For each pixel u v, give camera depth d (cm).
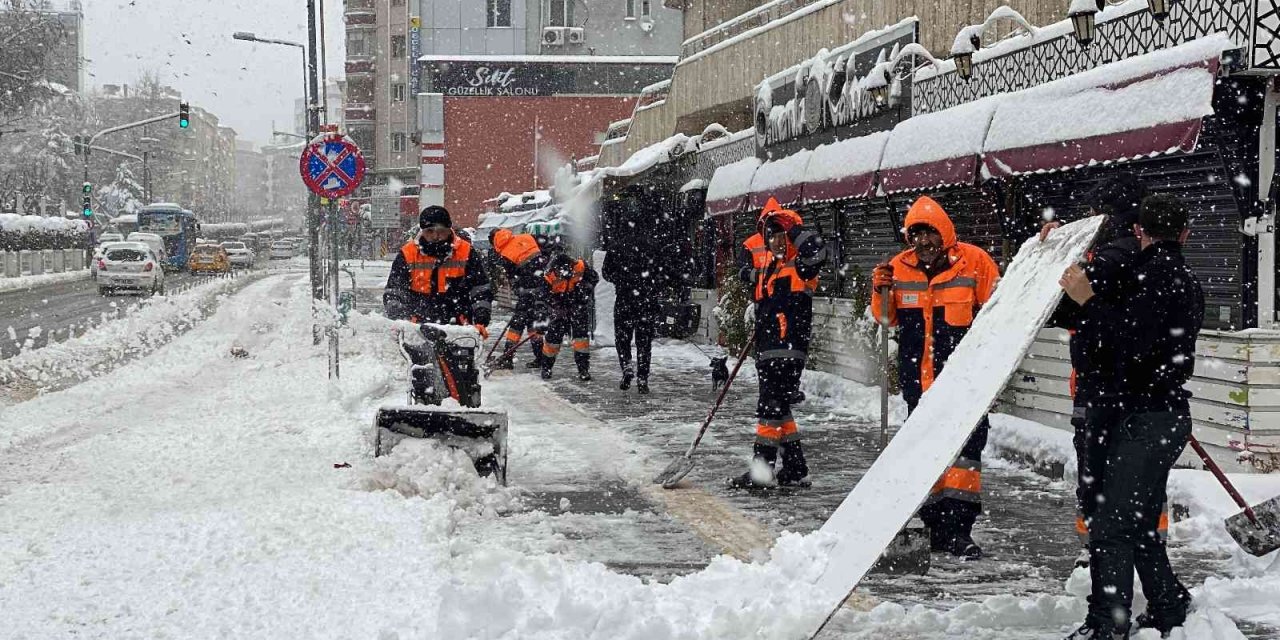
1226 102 793
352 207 7462
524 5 6244
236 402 1293
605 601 473
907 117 1340
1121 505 468
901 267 698
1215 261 841
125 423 1167
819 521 727
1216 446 819
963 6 1435
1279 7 766
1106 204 493
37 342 2275
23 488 802
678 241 2323
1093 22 942
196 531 642
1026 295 500
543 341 1630
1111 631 465
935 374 683
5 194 7550
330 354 1424
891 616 515
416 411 809
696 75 2533
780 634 445
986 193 1174
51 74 6188
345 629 474
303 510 691
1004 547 664
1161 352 468
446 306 908
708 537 682
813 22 1916
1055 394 995
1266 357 787
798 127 1638
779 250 820
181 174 12456
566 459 948
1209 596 539
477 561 562
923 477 465
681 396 1405
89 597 525
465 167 5825
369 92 9512
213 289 4312
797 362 820
